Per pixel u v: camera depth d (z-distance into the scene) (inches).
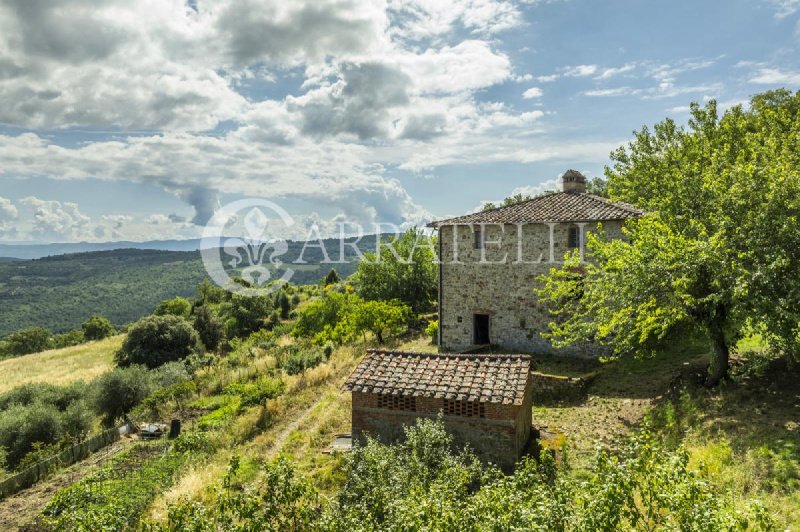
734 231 516.4
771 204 487.2
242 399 866.1
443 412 494.3
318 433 651.5
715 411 496.4
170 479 577.3
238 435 711.7
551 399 705.0
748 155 673.0
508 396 474.3
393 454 440.8
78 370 1711.4
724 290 488.1
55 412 864.9
